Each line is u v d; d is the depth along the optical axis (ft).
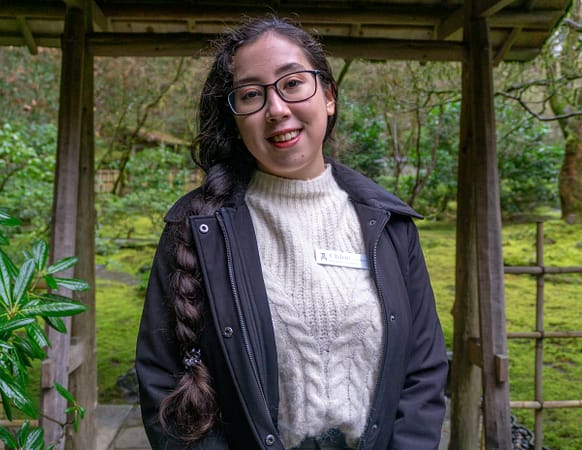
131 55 7.82
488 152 7.30
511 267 8.14
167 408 3.03
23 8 8.00
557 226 20.30
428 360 3.44
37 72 19.98
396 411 3.33
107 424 9.77
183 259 3.11
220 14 8.39
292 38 3.18
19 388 3.46
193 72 20.53
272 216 3.23
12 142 14.39
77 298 7.89
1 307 3.52
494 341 7.10
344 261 3.25
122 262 20.57
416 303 3.50
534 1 7.89
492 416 6.98
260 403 2.97
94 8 7.98
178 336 3.03
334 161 3.72
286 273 3.16
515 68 15.31
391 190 23.47
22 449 3.77
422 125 21.57
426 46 7.83
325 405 3.08
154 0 8.39
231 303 3.03
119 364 12.14
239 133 3.34
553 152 23.80
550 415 9.92
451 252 19.90
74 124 7.10
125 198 20.33
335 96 3.57
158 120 24.35
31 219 15.24
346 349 3.14
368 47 7.87
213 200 3.25
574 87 15.37
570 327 13.42
